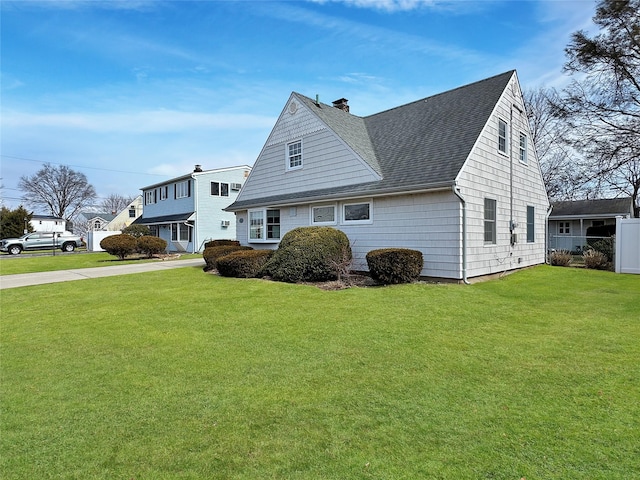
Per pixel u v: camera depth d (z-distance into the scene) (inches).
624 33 623.2
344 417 124.2
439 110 505.4
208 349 197.0
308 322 243.8
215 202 1059.3
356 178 480.1
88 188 2471.7
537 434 111.7
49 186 2311.8
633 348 188.1
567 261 588.1
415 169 420.2
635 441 107.3
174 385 152.9
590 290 351.6
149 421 124.5
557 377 153.9
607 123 716.7
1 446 111.4
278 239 608.1
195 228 1015.0
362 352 187.8
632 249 476.7
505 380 151.7
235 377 159.9
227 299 317.7
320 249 404.8
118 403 138.0
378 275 380.8
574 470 95.0
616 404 130.0
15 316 281.7
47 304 322.0
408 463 98.8
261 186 663.1
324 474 95.2
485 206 428.8
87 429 120.3
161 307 295.0
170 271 540.1
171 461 102.6
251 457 103.3
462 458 100.5
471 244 395.2
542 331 220.5
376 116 620.7
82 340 217.5
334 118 567.2
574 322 239.3
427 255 401.7
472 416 123.0
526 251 541.6
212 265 542.9
